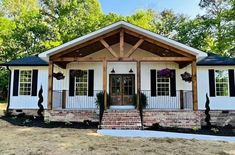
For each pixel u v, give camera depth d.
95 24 29.50
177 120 13.38
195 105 13.53
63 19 30.36
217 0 31.47
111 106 16.23
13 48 28.58
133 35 13.99
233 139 10.71
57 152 8.07
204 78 16.16
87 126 13.04
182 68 16.56
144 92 16.52
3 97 29.89
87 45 14.25
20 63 16.70
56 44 27.64
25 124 13.03
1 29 28.47
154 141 9.95
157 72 16.69
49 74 14.13
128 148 8.75
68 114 13.92
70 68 16.88
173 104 16.38
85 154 7.92
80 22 30.20
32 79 16.66
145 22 32.38
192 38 28.92
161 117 13.41
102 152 8.17
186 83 16.45
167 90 16.61
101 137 10.48
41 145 8.86
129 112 13.34
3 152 7.97
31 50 28.64
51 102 14.04
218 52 27.16
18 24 29.27
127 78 16.75
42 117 15.03
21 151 8.10
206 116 14.35
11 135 10.38
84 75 16.92
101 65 16.88
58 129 12.03
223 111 15.41
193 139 10.52
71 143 9.24
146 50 16.59
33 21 29.31
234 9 24.42
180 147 9.09
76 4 31.62
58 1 34.31
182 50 13.98
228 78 16.11
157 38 13.81
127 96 16.56
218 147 9.23
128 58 13.96
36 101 16.45
